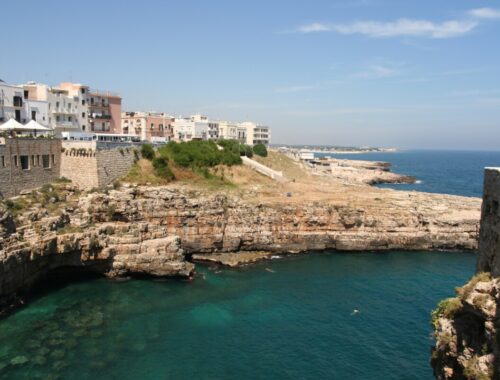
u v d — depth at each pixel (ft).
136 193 244.22
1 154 203.82
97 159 244.63
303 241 270.05
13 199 202.18
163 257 212.02
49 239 184.44
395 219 276.41
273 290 202.28
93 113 383.24
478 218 276.82
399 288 205.26
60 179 245.45
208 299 189.88
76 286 199.82
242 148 420.36
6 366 130.72
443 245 275.39
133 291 196.44
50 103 329.11
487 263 96.17
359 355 144.87
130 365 135.64
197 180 319.27
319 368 137.39
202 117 636.07
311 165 545.85
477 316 87.35
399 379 131.64
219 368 136.46
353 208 281.13
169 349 146.51
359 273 228.63
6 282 162.91
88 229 205.87
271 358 142.82
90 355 140.05
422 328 163.53
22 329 154.40
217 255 253.03
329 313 176.96
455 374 89.15
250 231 262.26
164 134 506.89
